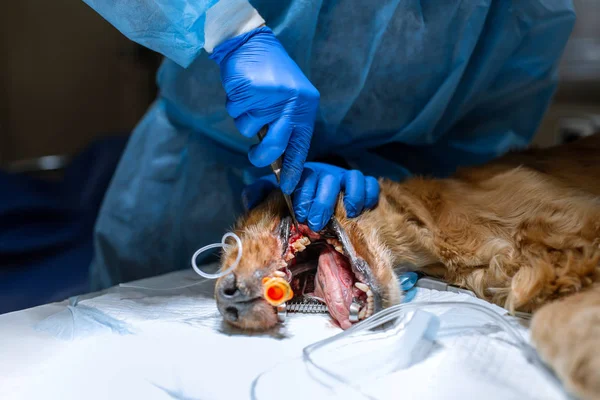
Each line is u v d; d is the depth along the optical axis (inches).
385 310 45.6
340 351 43.3
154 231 87.6
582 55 119.0
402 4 63.9
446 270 60.2
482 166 66.9
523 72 79.3
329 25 64.6
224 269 50.0
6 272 127.2
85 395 39.5
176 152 83.9
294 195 53.6
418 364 41.0
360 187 56.1
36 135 159.0
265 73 51.1
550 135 124.6
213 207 83.7
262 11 64.5
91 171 148.2
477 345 42.8
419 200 60.7
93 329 50.2
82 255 133.0
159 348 45.6
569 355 36.6
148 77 162.6
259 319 47.3
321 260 51.6
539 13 72.4
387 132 77.1
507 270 54.7
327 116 71.5
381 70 69.6
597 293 43.9
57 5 153.3
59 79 157.6
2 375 42.6
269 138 50.9
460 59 70.4
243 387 39.4
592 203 55.1
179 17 51.3
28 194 144.6
